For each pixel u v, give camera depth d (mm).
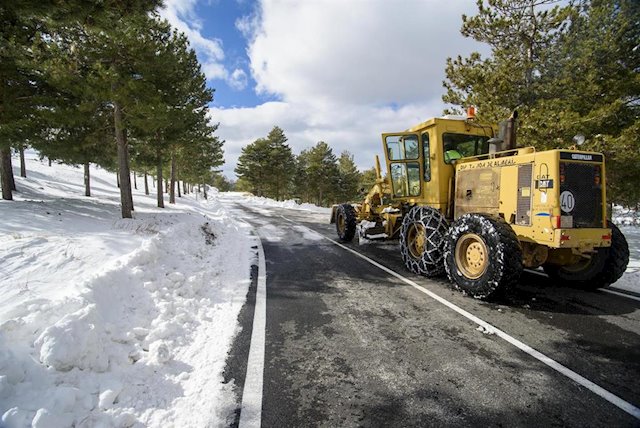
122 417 1997
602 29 7676
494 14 8148
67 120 7270
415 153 6367
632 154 6547
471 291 4219
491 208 4555
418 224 5586
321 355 2855
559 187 3707
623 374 2541
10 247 4422
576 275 4578
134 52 8180
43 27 7098
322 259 6734
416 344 3041
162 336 3041
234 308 3955
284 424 2031
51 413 1857
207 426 2010
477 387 2389
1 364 2035
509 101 8414
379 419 2072
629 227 11750
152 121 8078
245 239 9367
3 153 9281
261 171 42656
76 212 8383
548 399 2248
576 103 7891
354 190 51438
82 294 3062
